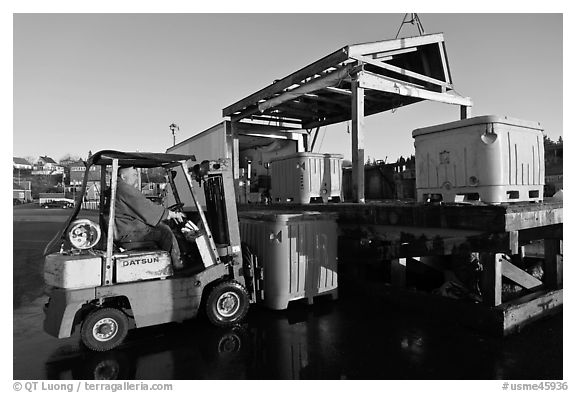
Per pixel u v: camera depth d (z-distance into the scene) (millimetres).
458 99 9031
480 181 4027
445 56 8820
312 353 3705
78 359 3689
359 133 6898
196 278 4363
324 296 5746
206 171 4844
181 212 5242
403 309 5105
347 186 11312
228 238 4875
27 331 4547
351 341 3992
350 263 6199
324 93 9336
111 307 3939
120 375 3340
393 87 7590
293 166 7539
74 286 3752
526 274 5078
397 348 3787
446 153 4414
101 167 4738
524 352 3646
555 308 4668
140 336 4258
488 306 4199
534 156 4281
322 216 5387
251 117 11711
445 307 4582
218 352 3779
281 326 4500
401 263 5469
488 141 3961
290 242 5094
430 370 3307
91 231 4027
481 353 3639
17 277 7738
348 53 6793
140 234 4430
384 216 5062
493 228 3764
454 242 4242
